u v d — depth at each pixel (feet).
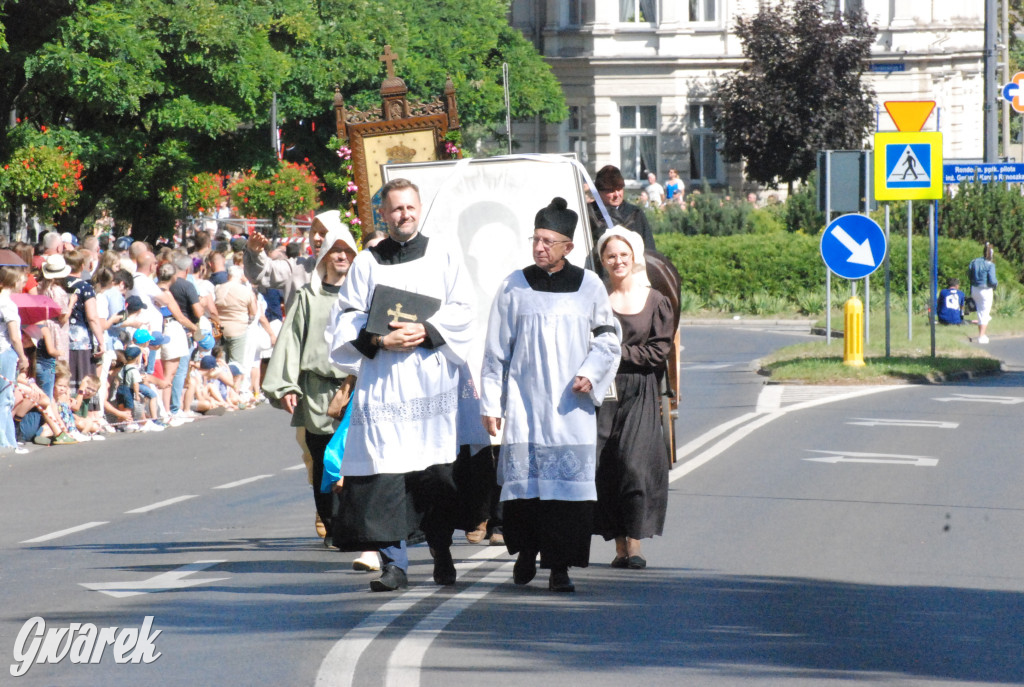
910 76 382.22
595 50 389.60
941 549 67.21
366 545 56.39
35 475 97.19
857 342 164.04
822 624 51.70
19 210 186.70
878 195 166.40
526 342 56.08
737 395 145.89
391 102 100.68
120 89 178.70
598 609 53.98
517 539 57.41
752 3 386.93
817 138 354.13
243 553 67.21
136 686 43.73
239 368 143.13
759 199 383.65
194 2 194.59
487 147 354.74
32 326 113.80
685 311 294.46
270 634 50.11
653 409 61.57
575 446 55.88
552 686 43.19
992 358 179.22
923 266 284.20
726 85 364.38
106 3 179.32
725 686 43.24
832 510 78.13
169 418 127.85
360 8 287.89
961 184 290.76
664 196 367.04
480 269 68.59
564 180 68.39
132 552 67.82
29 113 196.34
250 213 277.64
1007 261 288.51
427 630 50.31
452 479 56.49
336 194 331.98
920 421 121.49
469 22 347.15
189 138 221.25
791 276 294.46
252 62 204.54
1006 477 90.68
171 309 128.88
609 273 60.75
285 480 93.61
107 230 263.49
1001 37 407.64
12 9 171.32
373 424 55.77
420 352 55.93
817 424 119.44
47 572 62.64
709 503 80.38
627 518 61.26
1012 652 47.78
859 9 358.43
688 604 54.95
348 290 56.75
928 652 47.70
